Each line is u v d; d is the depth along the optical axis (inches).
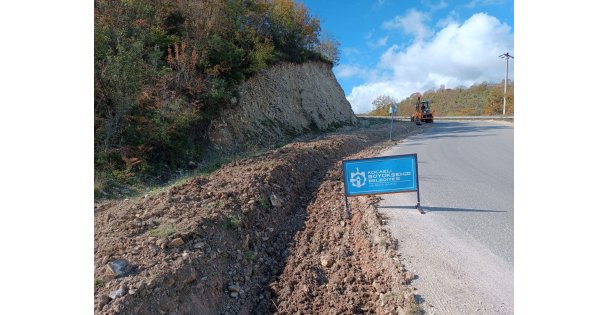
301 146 463.2
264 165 330.6
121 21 436.5
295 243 217.6
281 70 772.0
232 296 166.1
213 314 153.6
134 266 152.4
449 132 868.0
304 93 813.9
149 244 169.6
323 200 286.8
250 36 663.1
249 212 230.4
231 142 510.9
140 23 456.4
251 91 633.0
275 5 799.1
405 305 139.5
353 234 215.5
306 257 199.5
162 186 328.2
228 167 349.4
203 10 566.6
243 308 161.0
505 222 212.4
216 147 478.6
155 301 137.3
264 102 657.0
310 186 334.0
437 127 1071.6
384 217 223.6
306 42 920.3
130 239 174.6
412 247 181.3
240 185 266.4
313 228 236.1
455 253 173.6
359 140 636.7
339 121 922.1
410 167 232.2
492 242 184.5
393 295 149.5
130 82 362.6
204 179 289.1
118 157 338.6
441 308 134.8
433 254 173.3
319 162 416.2
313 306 158.6
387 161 233.3
